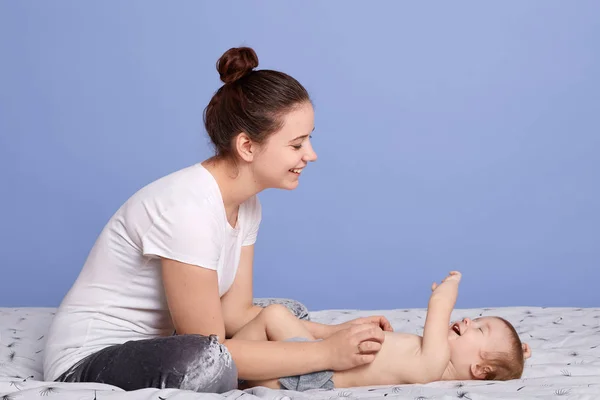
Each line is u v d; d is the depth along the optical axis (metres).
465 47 4.26
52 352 1.94
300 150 1.93
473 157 4.35
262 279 4.40
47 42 4.05
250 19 4.21
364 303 4.46
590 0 4.19
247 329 2.14
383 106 4.31
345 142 4.33
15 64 4.05
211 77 4.20
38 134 4.09
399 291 4.46
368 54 4.27
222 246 1.97
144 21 4.12
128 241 1.94
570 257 4.39
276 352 1.91
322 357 1.92
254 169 1.94
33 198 4.13
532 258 4.41
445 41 4.26
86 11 4.07
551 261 4.40
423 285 4.46
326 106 4.30
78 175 4.14
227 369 1.76
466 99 4.30
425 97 4.30
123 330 1.98
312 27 4.24
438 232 4.42
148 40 4.14
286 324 2.10
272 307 2.13
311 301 4.45
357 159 4.35
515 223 4.39
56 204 4.15
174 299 1.89
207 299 1.89
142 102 4.16
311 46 4.26
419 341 2.05
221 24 4.19
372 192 4.39
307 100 1.92
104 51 4.11
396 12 4.24
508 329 2.11
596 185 4.32
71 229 4.17
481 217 4.40
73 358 1.89
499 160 4.34
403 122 4.33
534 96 4.28
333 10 4.23
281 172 1.93
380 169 4.36
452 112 4.32
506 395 1.77
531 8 4.21
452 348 2.10
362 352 1.91
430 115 4.32
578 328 2.60
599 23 4.20
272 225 4.37
